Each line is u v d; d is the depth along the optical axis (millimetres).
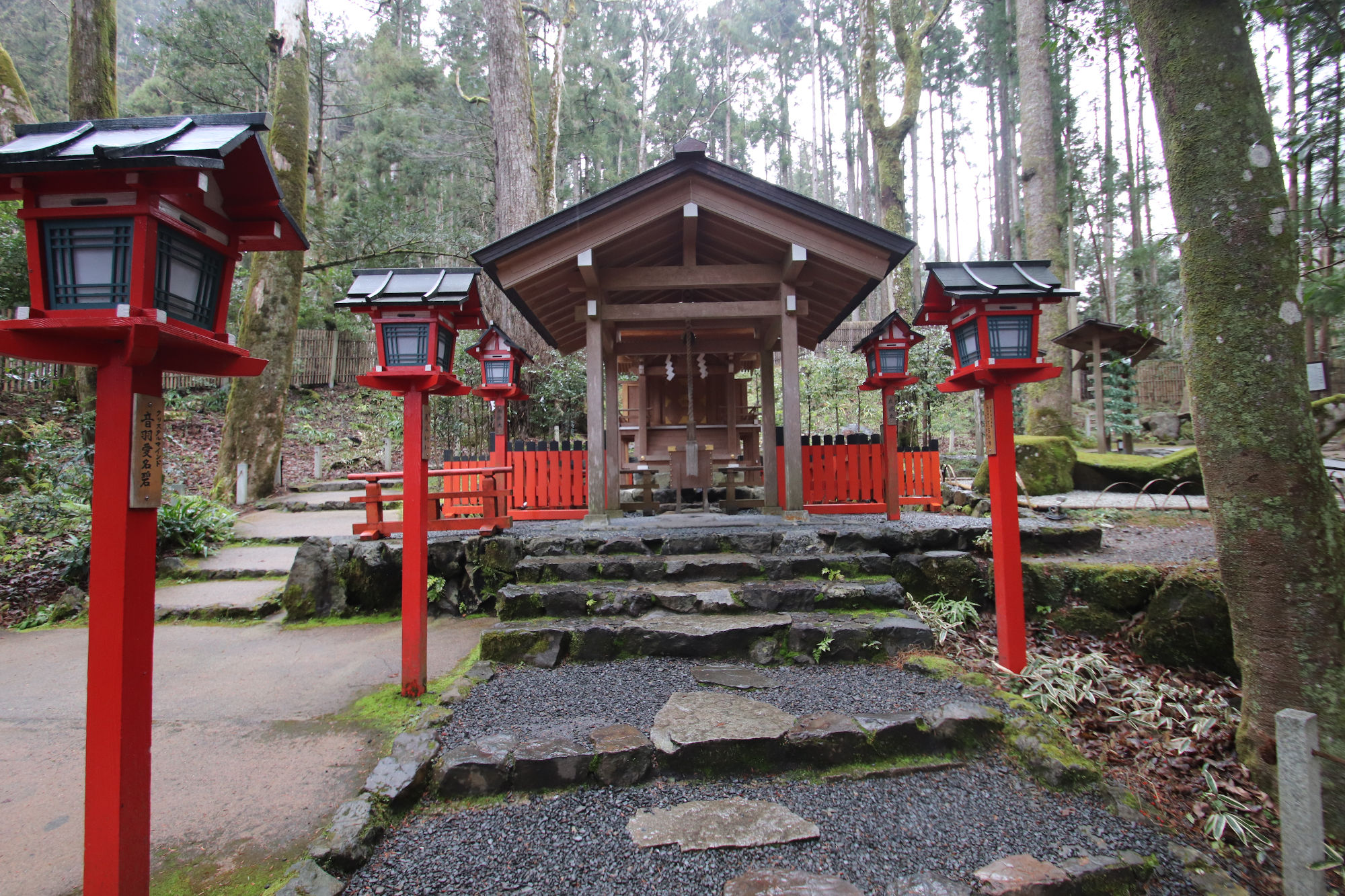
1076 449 9258
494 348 7152
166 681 4168
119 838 1749
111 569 1782
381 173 21625
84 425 7977
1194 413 3230
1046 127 11234
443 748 2975
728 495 7297
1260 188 2980
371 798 2586
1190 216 3139
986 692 3479
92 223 1757
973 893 2225
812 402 12625
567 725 3115
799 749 2949
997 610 3973
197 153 1715
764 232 5590
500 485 7164
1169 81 3180
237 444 9773
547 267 5500
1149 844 2553
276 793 2854
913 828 2568
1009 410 3875
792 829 2529
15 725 3637
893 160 13703
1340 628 2883
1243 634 3092
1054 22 5703
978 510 7270
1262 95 3082
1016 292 3637
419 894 2197
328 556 5637
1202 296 3107
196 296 1994
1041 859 2404
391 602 5625
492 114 11562
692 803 2695
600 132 25266
